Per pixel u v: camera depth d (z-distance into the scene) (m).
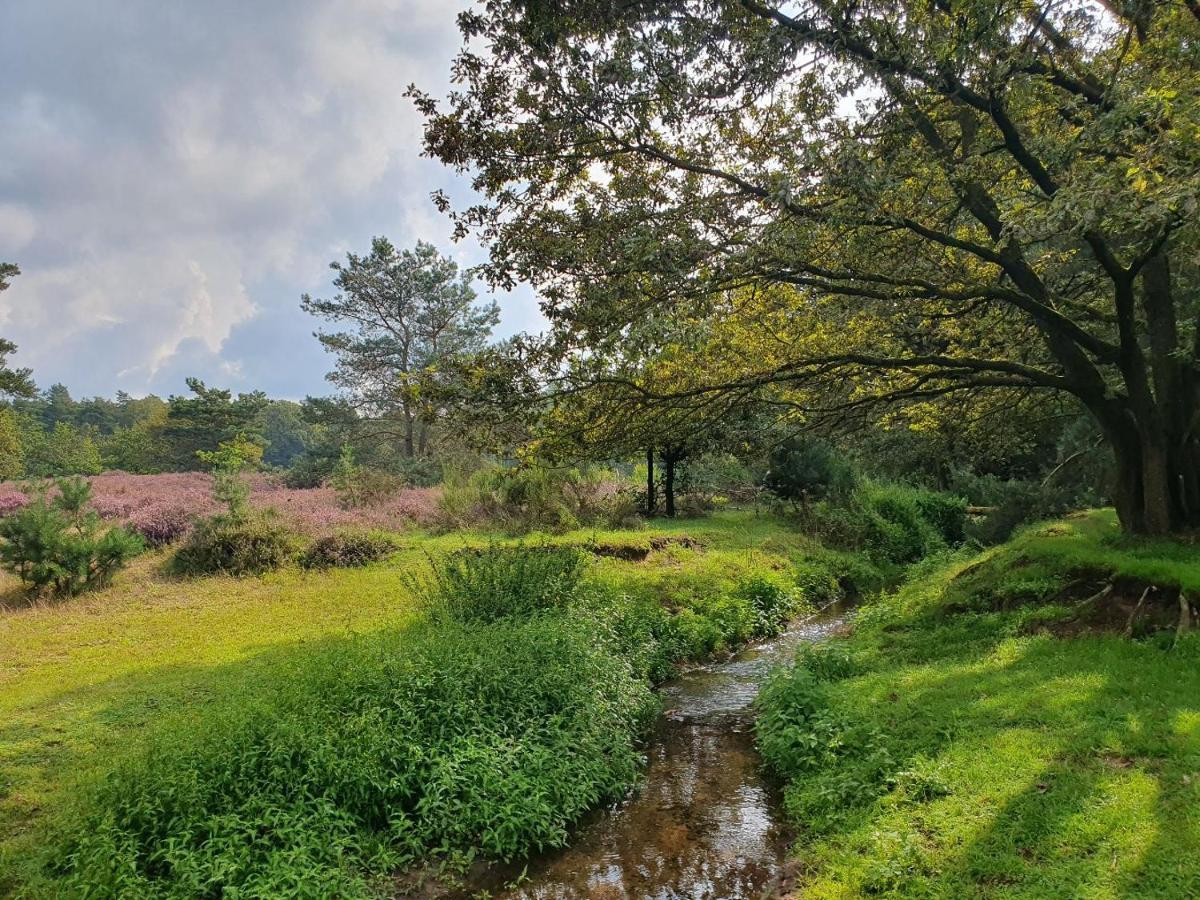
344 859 5.18
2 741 6.64
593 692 7.78
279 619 11.17
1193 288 12.27
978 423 15.80
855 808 5.64
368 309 39.31
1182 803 4.52
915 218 10.27
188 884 4.62
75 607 12.02
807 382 11.82
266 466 50.34
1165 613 7.78
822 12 8.42
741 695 9.81
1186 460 10.23
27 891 4.40
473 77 9.04
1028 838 4.55
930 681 7.68
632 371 10.65
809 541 19.86
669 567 15.59
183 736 5.89
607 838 6.15
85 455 49.62
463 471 24.70
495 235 9.99
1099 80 9.76
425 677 6.88
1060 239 8.93
